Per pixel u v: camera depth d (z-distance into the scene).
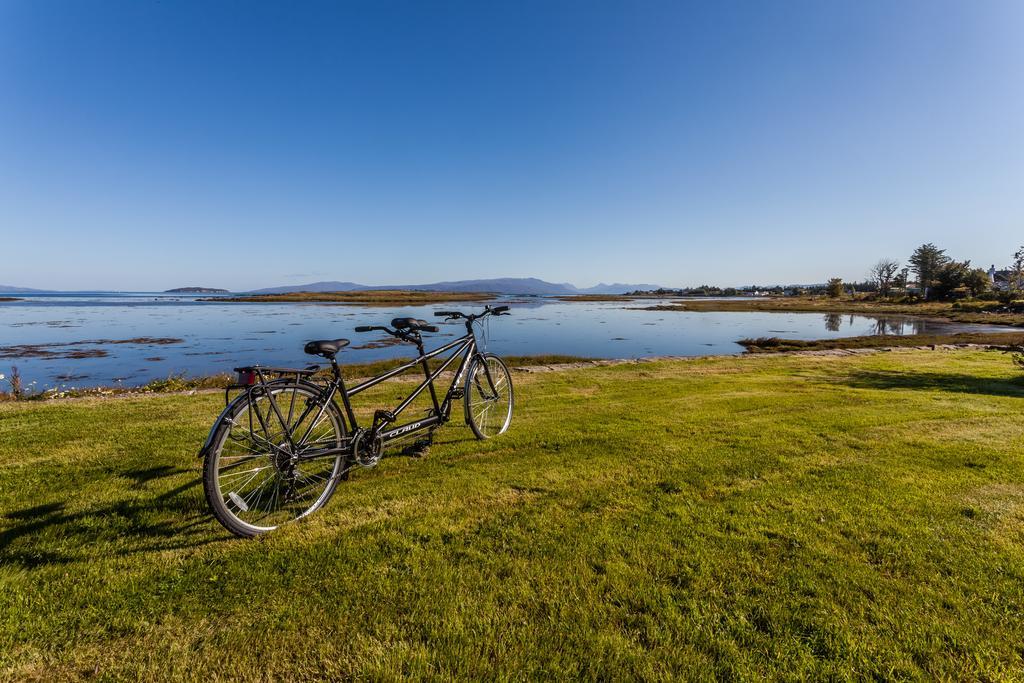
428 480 3.35
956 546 2.40
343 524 2.69
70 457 3.79
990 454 3.89
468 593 2.04
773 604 1.97
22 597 1.98
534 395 6.76
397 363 15.59
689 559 2.30
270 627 1.85
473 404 4.51
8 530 2.57
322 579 2.15
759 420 5.11
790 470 3.54
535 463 3.71
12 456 3.81
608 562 2.27
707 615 1.91
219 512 2.44
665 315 53.59
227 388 2.59
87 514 2.78
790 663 1.67
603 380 8.24
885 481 3.30
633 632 1.82
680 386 7.60
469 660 1.68
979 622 1.85
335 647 1.75
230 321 41.12
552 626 1.85
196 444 4.14
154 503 2.93
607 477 3.41
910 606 1.95
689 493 3.11
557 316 52.12
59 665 1.66
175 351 22.36
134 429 4.64
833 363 11.01
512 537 2.52
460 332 32.53
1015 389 7.26
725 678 1.62
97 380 15.09
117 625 1.85
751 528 2.61
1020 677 1.59
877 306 67.88
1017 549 2.37
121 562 2.28
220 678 1.62
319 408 2.93
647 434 4.54
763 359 12.14
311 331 32.38
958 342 22.06
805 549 2.38
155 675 1.63
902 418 5.17
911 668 1.63
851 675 1.62
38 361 19.14
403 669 1.65
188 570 2.22
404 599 2.01
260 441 2.70
